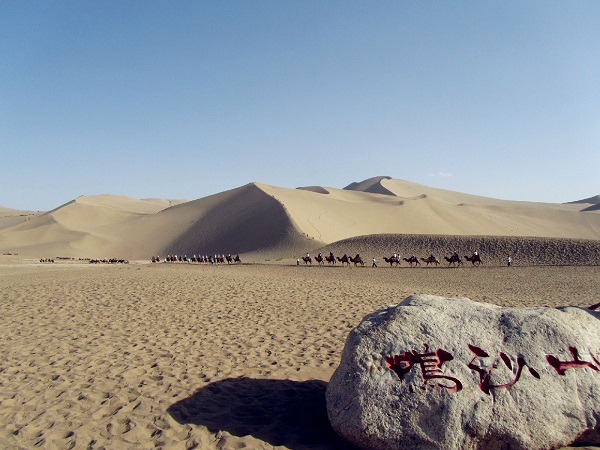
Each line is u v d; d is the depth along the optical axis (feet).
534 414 15.76
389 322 18.15
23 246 302.66
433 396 16.20
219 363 28.45
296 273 106.93
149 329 37.42
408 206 323.37
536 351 16.80
